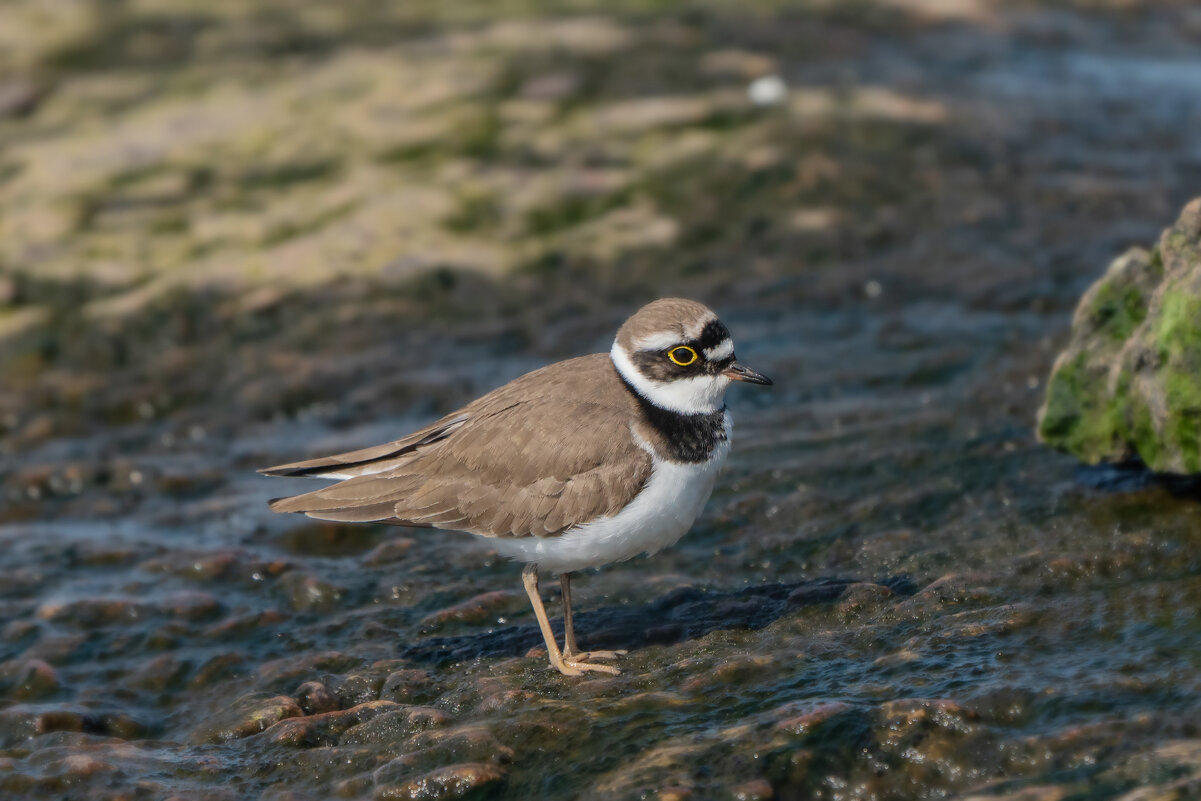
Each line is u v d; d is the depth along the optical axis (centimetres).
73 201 1967
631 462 909
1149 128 2050
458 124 2088
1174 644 821
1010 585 945
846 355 1486
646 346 924
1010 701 783
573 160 1983
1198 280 958
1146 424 1010
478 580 1111
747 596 1018
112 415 1545
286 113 2164
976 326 1511
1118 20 2525
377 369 1581
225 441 1474
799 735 779
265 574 1151
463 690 911
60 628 1080
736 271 1730
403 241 1836
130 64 2386
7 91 2278
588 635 986
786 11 2505
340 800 800
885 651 883
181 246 1856
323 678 964
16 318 1720
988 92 2175
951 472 1159
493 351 1603
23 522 1316
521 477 923
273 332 1677
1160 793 680
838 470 1198
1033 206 1808
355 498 954
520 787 788
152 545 1221
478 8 2572
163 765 868
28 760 880
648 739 808
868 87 2166
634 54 2295
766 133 2012
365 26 2502
